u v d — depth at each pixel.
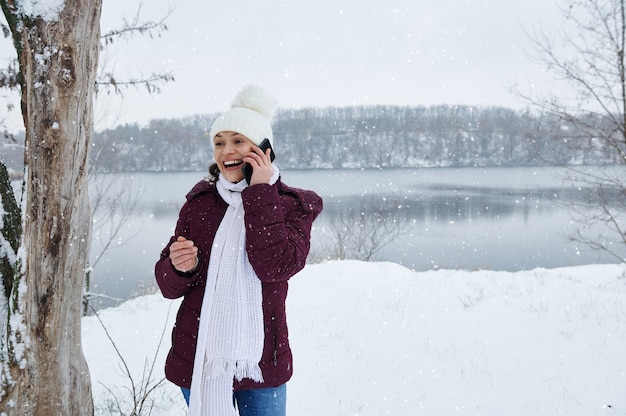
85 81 1.81
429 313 7.23
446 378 4.91
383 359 5.56
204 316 1.65
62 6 1.71
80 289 2.06
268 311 1.73
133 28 5.79
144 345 6.00
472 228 26.52
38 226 1.85
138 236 21.91
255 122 1.79
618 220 18.91
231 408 1.66
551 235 26.02
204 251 1.75
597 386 4.45
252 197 1.66
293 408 4.35
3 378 1.88
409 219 26.72
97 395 4.27
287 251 1.66
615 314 6.57
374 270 10.16
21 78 1.83
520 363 5.16
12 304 1.90
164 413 3.84
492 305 7.42
